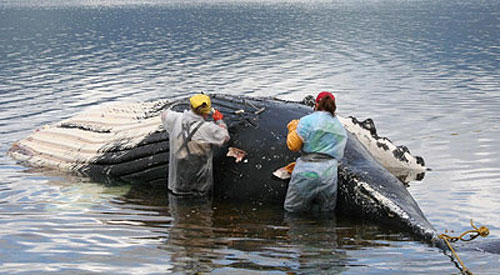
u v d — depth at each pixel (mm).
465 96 17828
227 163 9406
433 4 77000
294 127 8641
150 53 29422
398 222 7906
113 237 7516
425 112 15609
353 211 8461
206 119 9523
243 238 7562
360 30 41344
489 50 29562
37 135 11914
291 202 8594
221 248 7184
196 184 9312
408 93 18375
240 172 9289
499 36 36188
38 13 61844
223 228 7961
